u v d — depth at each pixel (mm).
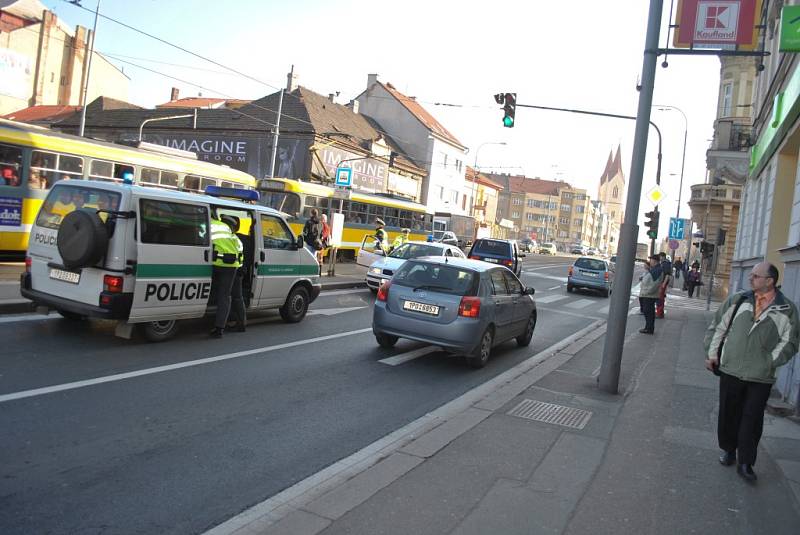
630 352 10766
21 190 13656
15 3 54000
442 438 5398
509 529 3783
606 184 158500
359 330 10719
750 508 4352
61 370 6434
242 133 42969
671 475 4891
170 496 4031
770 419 6621
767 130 12430
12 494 3844
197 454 4758
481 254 22719
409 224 31750
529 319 11062
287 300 10523
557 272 36406
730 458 5172
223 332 9172
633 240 7484
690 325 15773
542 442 5480
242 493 4172
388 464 4707
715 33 7457
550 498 4293
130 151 16297
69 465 4328
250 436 5258
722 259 37375
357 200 27141
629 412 6730
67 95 59656
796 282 7379
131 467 4402
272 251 9977
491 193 78812
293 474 4562
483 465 4816
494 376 8516
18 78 55406
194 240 8242
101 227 7297
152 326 7977
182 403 5895
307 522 3688
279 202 23688
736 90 28719
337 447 5203
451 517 3883
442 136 58812
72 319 8781
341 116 48938
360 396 6824
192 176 18406
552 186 137375
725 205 37125
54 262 7738
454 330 8531
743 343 4902
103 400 5707
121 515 3730
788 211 11727
